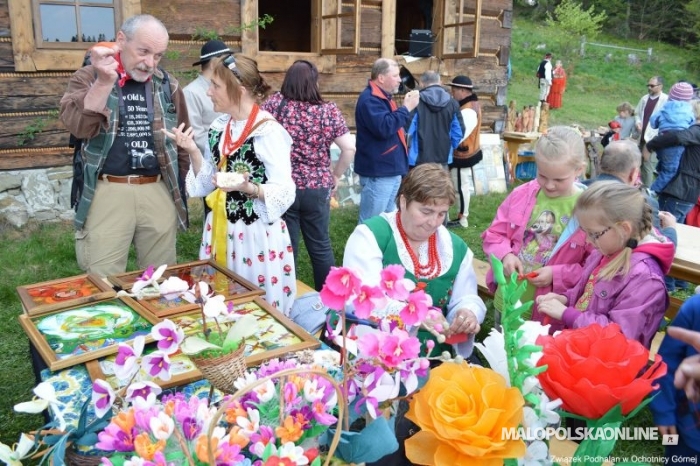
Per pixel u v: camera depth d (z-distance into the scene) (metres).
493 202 7.59
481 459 1.03
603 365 1.04
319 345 1.89
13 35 4.97
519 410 1.04
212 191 2.87
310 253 3.95
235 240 2.76
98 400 1.22
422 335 2.13
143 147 2.97
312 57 6.59
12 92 5.14
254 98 2.70
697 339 1.36
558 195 2.53
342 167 3.93
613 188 1.98
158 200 3.09
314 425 1.13
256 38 6.14
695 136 5.24
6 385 3.14
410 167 5.62
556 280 2.42
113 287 2.40
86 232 3.02
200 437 1.02
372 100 4.48
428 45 7.49
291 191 2.66
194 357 1.29
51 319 2.03
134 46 2.73
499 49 8.08
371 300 1.14
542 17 32.34
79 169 2.99
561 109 17.69
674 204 5.47
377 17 7.02
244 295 2.24
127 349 1.26
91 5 5.25
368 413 1.25
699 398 1.39
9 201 5.35
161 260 3.20
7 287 4.21
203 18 5.84
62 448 1.11
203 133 3.94
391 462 1.33
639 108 9.51
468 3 7.66
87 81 2.86
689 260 3.20
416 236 2.20
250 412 1.11
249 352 1.81
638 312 1.95
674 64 27.88
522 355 1.06
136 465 0.97
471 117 6.01
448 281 2.26
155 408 1.09
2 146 5.22
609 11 33.16
